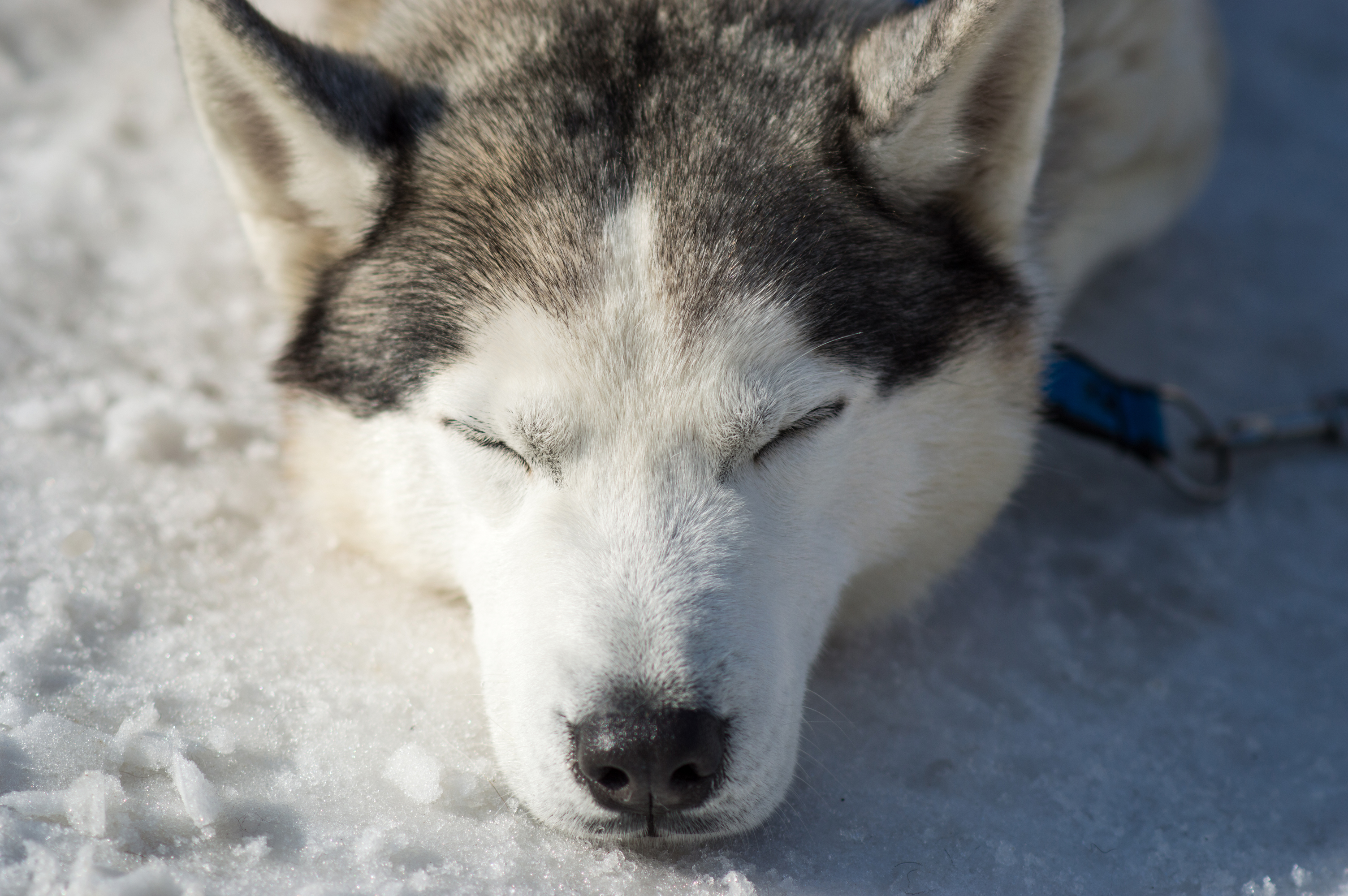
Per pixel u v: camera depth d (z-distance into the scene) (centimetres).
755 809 204
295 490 279
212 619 249
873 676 258
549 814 202
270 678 235
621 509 211
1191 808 226
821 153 233
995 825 217
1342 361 385
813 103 238
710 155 226
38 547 257
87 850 184
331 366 248
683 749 188
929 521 258
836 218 229
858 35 258
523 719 204
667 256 215
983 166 250
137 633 242
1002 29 222
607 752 189
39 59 444
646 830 200
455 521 239
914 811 219
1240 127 501
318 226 254
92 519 269
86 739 209
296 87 228
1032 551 306
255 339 339
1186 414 358
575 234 217
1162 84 365
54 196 379
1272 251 435
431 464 236
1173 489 335
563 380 212
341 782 211
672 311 212
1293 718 253
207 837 195
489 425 219
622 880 198
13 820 189
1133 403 320
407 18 281
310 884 187
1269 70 534
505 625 215
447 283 226
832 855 208
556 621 203
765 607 210
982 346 248
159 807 200
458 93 247
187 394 317
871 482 238
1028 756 236
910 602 276
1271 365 383
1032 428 270
